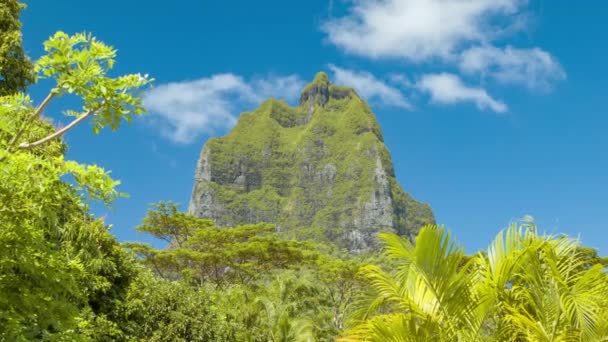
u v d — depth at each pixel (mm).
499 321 8250
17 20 16031
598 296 7812
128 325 15406
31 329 7359
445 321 7898
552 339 7664
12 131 6621
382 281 8469
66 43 6484
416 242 7859
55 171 6441
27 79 15812
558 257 8367
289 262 48969
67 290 7801
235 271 47719
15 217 6500
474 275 8578
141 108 6832
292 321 33906
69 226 12602
